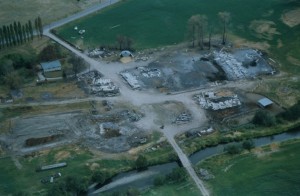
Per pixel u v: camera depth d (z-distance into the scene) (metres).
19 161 158.12
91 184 149.50
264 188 146.50
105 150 162.62
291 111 176.12
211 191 145.38
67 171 153.75
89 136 168.50
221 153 161.62
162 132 170.12
